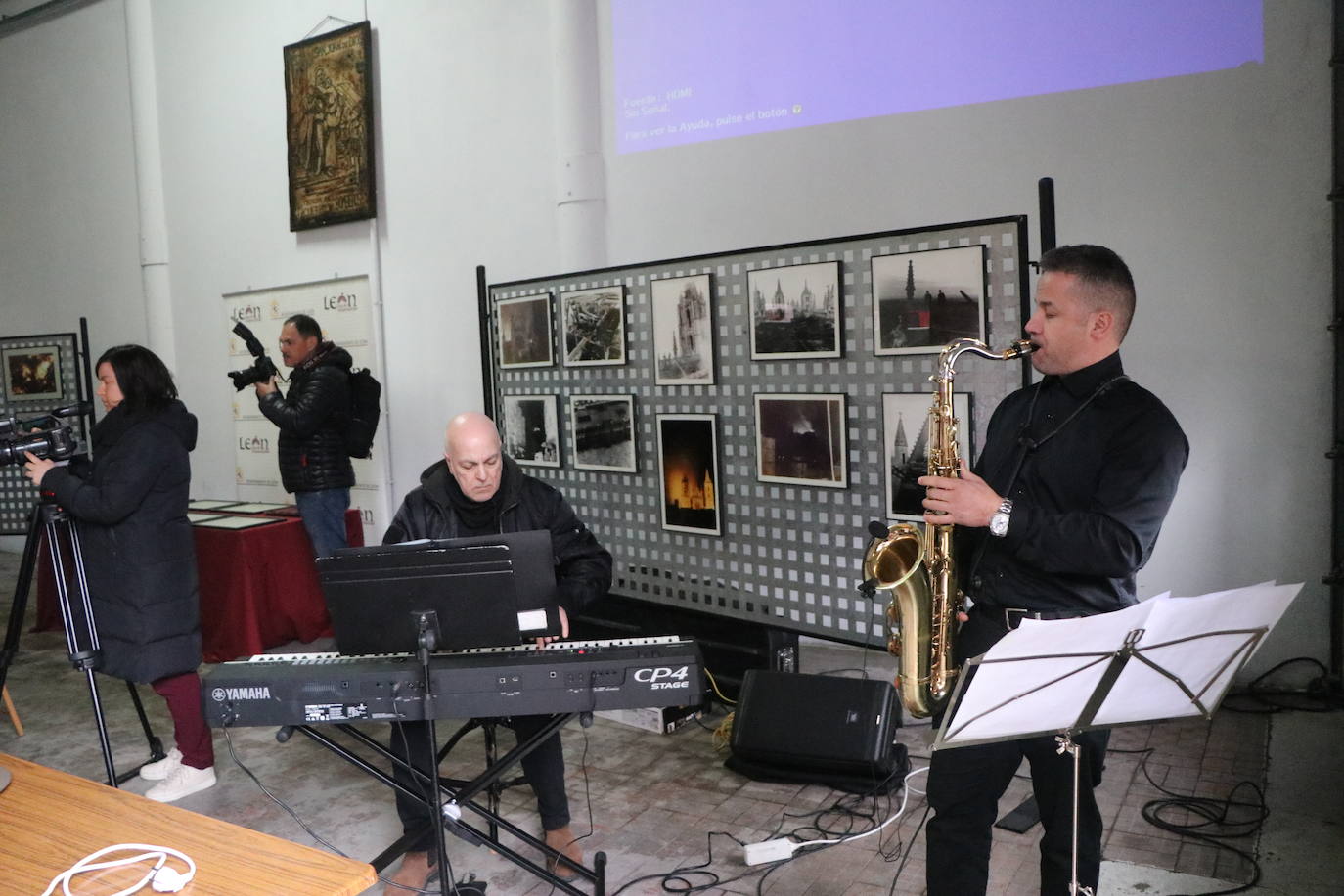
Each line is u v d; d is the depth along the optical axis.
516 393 4.24
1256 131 3.44
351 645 1.94
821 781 3.06
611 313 3.79
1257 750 3.15
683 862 2.65
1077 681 1.50
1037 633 1.41
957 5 3.91
